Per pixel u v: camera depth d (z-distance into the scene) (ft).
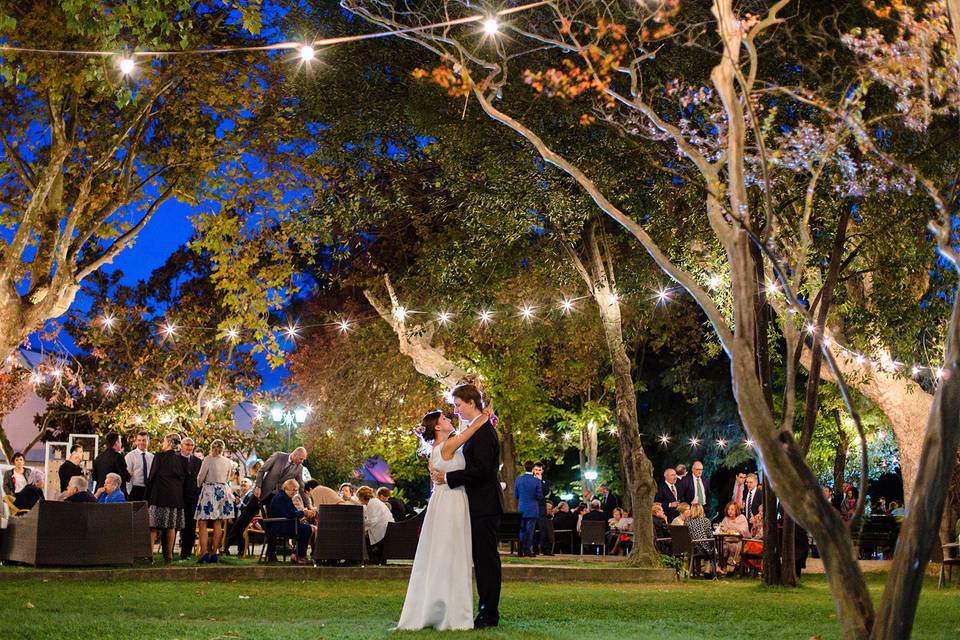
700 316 96.58
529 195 55.77
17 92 66.85
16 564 49.14
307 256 81.35
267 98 70.44
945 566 56.59
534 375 94.12
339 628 29.91
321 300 108.58
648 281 64.34
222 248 73.46
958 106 26.84
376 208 67.92
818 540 20.47
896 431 66.39
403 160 65.98
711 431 131.54
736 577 59.31
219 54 66.39
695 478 70.44
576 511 88.63
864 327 54.75
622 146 53.01
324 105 63.93
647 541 57.88
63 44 59.31
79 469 56.95
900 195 46.42
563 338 94.43
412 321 78.84
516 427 92.99
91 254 79.20
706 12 42.88
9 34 58.29
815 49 45.24
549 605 38.68
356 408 96.89
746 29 24.07
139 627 28.76
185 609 34.71
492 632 28.73
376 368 93.25
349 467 121.08
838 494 88.17
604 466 136.87
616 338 60.18
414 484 138.21
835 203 49.60
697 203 53.83
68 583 42.39
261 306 73.77
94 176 69.72
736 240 22.22
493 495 30.76
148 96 66.03
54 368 104.63
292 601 37.96
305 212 68.85
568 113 52.65
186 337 123.65
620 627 31.83
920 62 26.99
